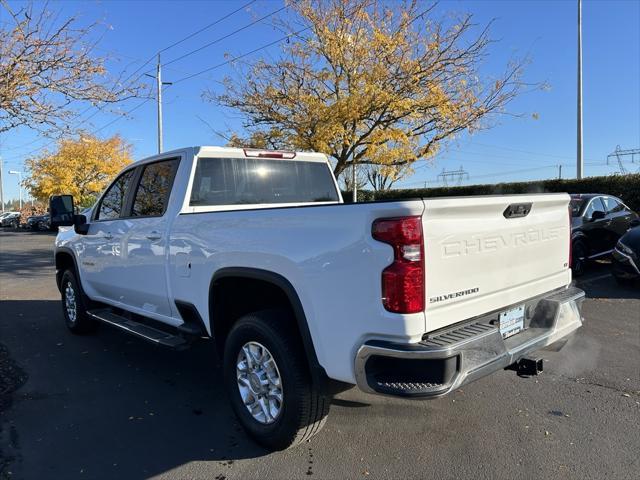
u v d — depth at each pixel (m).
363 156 12.97
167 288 4.29
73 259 6.09
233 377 3.60
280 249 3.12
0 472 3.15
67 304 6.45
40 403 4.20
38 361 5.30
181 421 3.85
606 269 10.77
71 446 3.48
